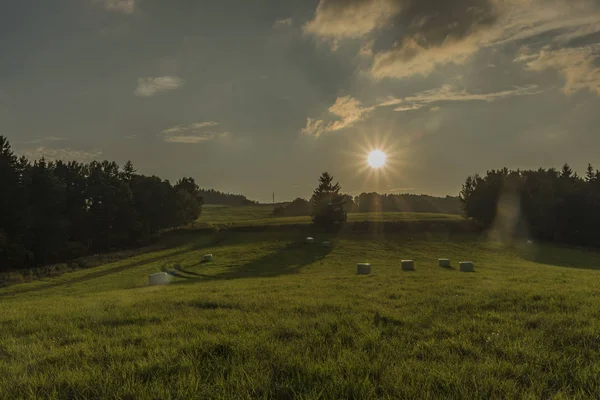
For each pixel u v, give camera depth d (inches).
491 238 3174.2
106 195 3265.3
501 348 253.4
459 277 940.6
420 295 538.0
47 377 222.2
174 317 410.3
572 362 221.1
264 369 218.8
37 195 2790.4
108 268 1961.1
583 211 3161.9
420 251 2554.1
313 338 288.2
